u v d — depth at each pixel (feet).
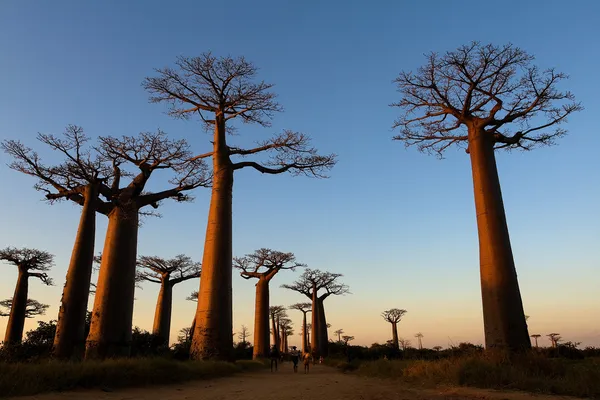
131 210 54.70
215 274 52.26
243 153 62.08
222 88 59.82
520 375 26.43
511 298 36.91
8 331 93.45
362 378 42.65
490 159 42.73
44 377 24.18
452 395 23.77
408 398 23.25
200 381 36.01
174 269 111.86
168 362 35.53
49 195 53.52
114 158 55.06
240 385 33.42
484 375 27.58
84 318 47.52
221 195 56.44
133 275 53.42
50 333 66.23
